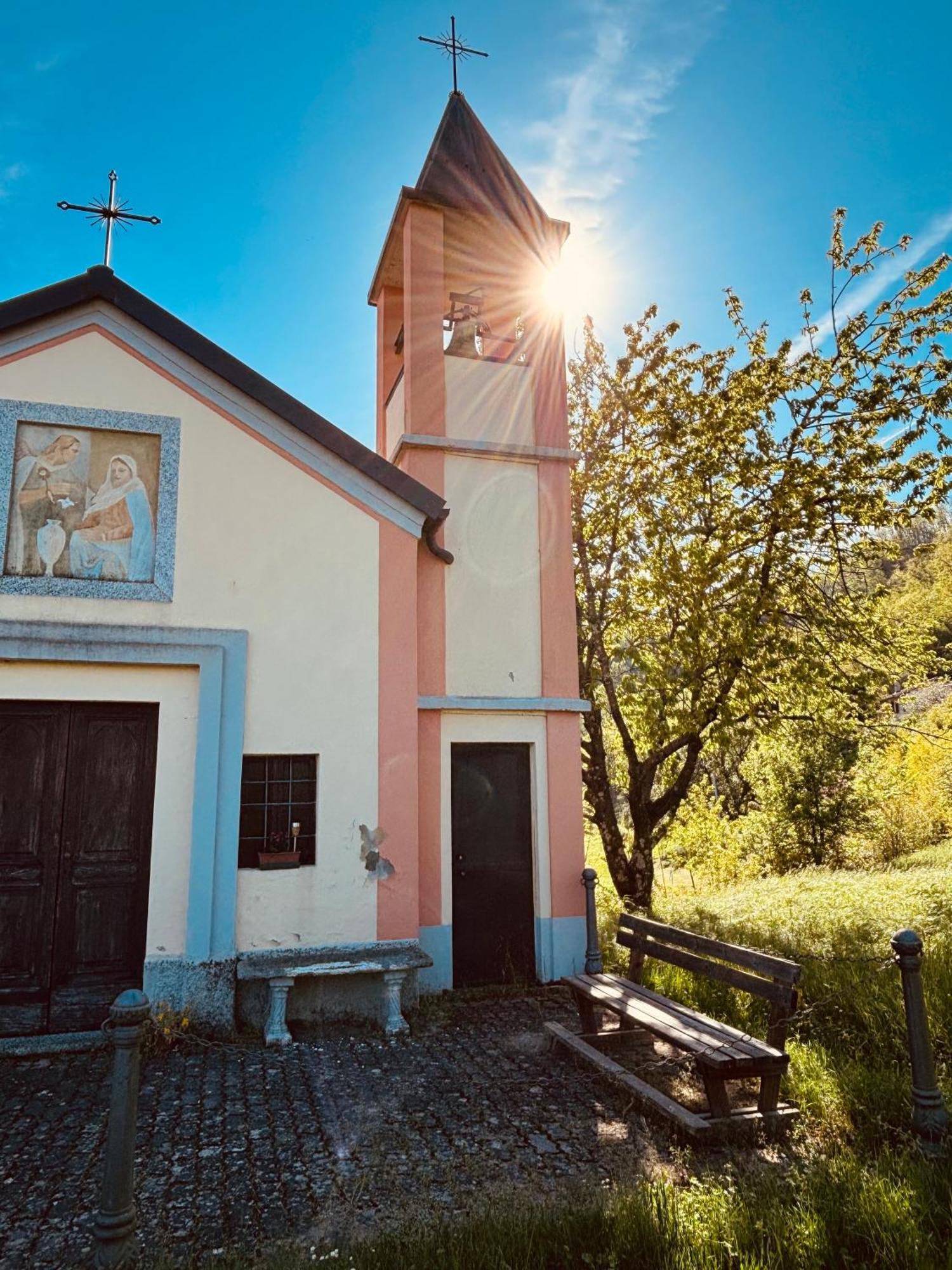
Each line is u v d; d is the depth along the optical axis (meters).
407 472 9.07
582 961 8.51
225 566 7.30
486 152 10.10
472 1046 6.35
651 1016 5.26
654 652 11.65
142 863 6.78
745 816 19.27
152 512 7.22
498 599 8.97
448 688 8.56
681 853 18.34
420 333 9.25
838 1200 3.64
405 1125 4.82
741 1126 4.53
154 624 7.02
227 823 6.86
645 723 11.75
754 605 10.85
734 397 11.41
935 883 10.96
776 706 11.84
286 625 7.38
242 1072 5.75
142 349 7.38
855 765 16.44
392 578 7.80
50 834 6.66
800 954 8.02
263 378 7.50
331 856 7.18
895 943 4.58
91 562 6.98
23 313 6.99
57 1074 5.70
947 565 36.75
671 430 11.45
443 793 8.34
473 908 8.40
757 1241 3.39
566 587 9.22
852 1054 5.57
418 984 7.70
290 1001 6.82
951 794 17.42
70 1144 4.62
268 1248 3.54
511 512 9.24
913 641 12.66
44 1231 3.73
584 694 12.17
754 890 13.46
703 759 18.66
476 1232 3.49
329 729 7.36
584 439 12.48
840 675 11.45
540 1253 3.34
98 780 6.82
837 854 16.52
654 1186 3.86
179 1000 6.48
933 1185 3.75
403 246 9.86
